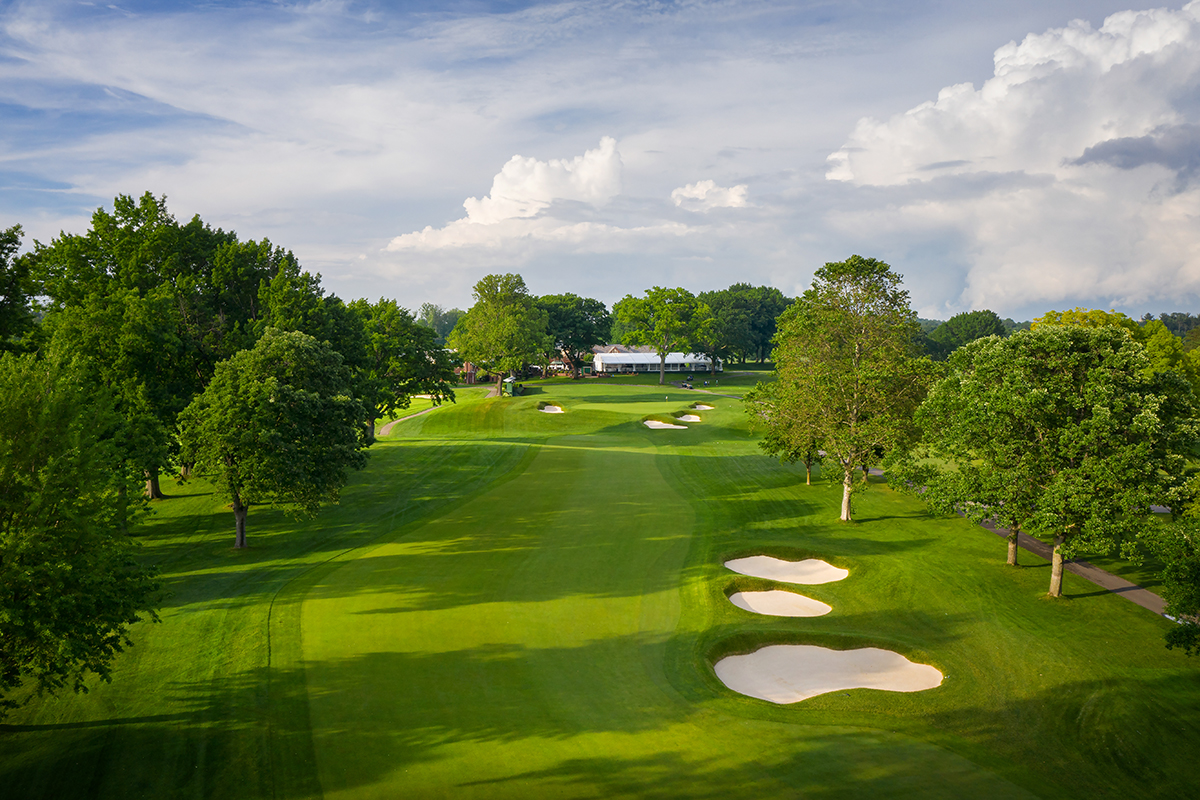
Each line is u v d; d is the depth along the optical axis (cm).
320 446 3503
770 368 17500
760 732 1886
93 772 1633
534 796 1545
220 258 4959
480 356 10688
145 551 3475
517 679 2148
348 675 2134
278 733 1797
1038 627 2730
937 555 3556
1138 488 2656
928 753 1823
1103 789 1742
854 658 2516
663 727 1891
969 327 17188
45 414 1694
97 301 3984
